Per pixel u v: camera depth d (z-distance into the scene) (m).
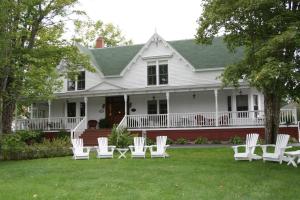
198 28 17.47
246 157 14.89
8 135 18.89
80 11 23.55
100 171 12.94
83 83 31.83
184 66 29.70
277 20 13.25
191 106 29.28
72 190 9.87
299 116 43.12
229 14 15.23
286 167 13.10
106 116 30.84
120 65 32.25
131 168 13.46
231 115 26.69
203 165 13.99
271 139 18.95
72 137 25.73
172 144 25.80
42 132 28.36
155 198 8.73
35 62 20.83
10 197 9.06
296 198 8.65
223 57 29.66
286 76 12.05
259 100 28.81
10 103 20.97
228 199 8.57
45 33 23.69
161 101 29.95
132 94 29.17
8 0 17.33
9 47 18.25
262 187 9.83
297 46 12.41
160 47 30.36
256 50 14.12
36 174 12.73
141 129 27.44
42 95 21.22
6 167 14.91
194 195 9.00
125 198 8.80
